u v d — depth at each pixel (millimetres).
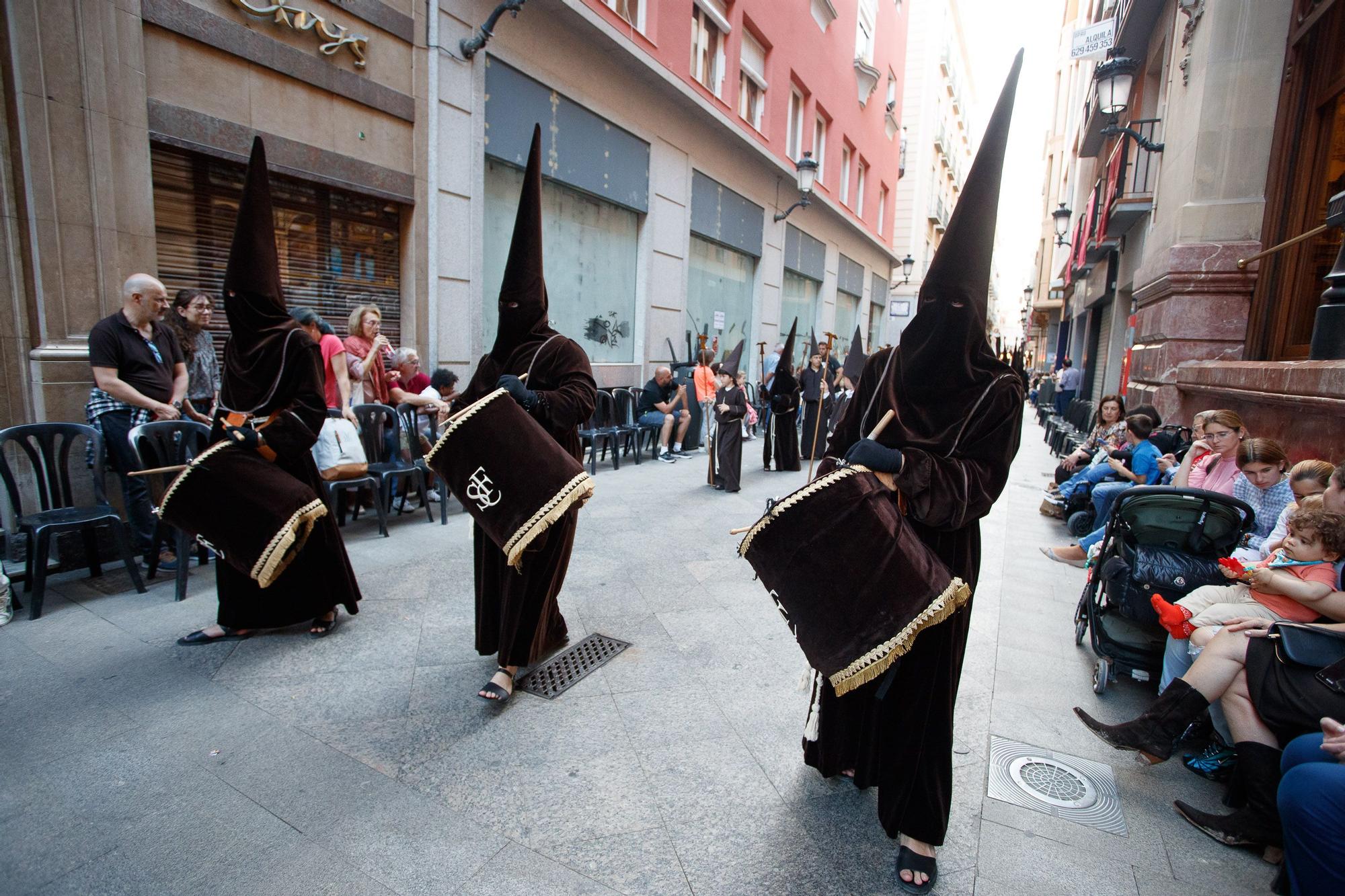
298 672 3244
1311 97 6336
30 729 2713
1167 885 2145
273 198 6082
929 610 1790
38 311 4434
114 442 4348
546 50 8703
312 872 2061
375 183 6773
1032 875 2164
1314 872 1905
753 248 14859
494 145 8094
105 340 4199
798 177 15055
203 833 2199
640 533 5844
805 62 16219
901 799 2086
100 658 3295
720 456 7672
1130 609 3168
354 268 6891
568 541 3145
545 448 2668
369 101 6594
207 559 4566
